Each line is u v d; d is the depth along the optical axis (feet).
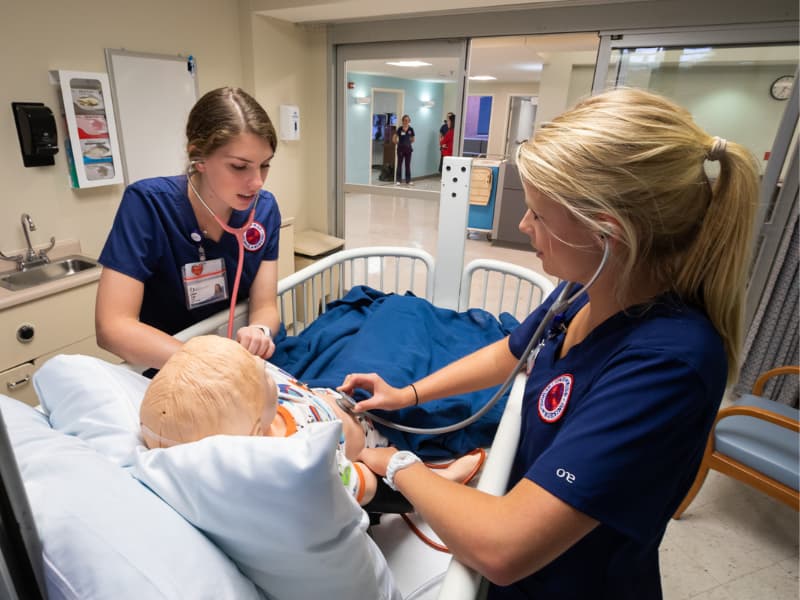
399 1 8.71
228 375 1.82
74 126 7.18
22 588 1.04
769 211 8.20
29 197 6.95
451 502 1.92
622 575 2.08
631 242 1.70
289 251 10.69
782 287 7.91
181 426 1.75
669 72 8.78
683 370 1.62
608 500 1.62
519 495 1.75
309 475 1.41
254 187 3.35
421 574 2.88
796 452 5.06
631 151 1.60
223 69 9.80
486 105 35.63
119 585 1.30
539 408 2.25
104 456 1.80
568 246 1.86
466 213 5.57
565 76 20.11
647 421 1.61
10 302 5.65
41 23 6.71
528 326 2.98
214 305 4.15
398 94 11.02
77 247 7.66
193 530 1.57
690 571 5.24
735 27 7.79
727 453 5.27
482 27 9.45
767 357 8.29
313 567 1.65
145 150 8.39
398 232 18.52
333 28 10.91
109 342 3.23
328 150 11.94
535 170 1.75
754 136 8.59
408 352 4.42
